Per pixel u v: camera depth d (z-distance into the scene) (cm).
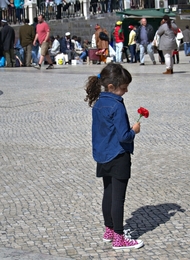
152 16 3550
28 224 596
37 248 533
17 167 822
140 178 748
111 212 527
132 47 2800
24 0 3625
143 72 2116
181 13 3859
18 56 2708
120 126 504
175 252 519
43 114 1240
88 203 656
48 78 1983
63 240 552
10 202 667
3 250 529
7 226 591
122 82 514
